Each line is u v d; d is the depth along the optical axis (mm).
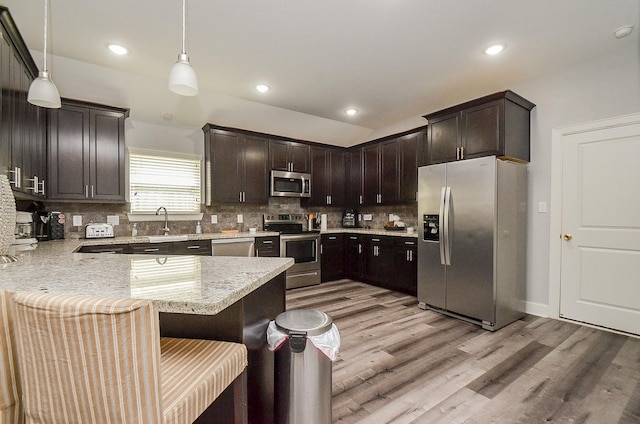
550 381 2014
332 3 2145
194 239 3762
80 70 3039
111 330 747
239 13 2244
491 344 2578
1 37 1827
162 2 2111
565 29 2434
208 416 1274
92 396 774
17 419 920
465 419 1662
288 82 3451
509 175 3035
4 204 1784
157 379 791
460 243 3137
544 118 3215
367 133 5477
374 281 4625
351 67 3092
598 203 2889
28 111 2445
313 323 1479
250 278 1326
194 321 1304
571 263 3055
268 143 4691
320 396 1444
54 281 1255
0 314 890
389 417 1682
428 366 2219
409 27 2424
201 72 3197
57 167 3186
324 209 5633
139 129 3984
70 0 2072
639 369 2143
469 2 2125
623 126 2740
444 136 3451
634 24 2357
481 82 3436
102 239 3424
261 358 1464
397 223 4828
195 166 4367
